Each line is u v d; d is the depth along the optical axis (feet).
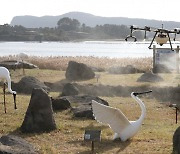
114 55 283.18
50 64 147.84
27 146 41.91
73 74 116.78
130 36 64.95
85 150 47.37
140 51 377.91
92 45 622.54
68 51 363.35
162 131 58.18
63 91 91.71
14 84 98.17
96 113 50.26
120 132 51.67
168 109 81.41
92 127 59.72
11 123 60.49
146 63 152.25
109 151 46.80
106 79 113.91
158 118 71.67
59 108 73.00
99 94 100.73
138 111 77.30
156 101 91.40
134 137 53.57
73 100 78.89
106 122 50.78
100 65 150.92
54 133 55.88
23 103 78.18
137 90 99.71
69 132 56.59
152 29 72.18
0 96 86.89
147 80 108.27
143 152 46.26
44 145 48.85
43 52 331.16
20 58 169.99
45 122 56.90
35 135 54.54
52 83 108.47
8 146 39.58
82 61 160.25
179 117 73.20
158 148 47.98
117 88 101.19
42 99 57.21
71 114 69.67
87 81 111.24
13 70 128.57
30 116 56.54
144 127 61.93
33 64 148.15
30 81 98.17
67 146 49.32
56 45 593.42
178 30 68.18
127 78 114.42
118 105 82.99
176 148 44.55
